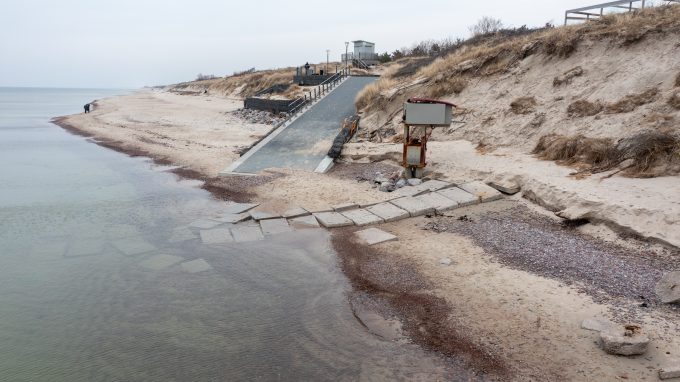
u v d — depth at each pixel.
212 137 27.69
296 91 38.94
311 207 12.85
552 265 8.44
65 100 103.00
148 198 14.55
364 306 7.65
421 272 8.69
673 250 8.12
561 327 6.56
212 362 6.22
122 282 8.68
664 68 13.52
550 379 5.59
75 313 7.57
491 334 6.58
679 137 10.89
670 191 9.47
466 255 9.27
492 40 27.22
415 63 32.72
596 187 10.60
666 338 6.04
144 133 30.05
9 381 5.86
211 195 14.76
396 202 12.58
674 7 16.64
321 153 19.14
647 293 7.17
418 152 14.20
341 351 6.42
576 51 16.70
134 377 5.92
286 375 5.91
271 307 7.70
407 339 6.65
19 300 8.02
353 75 38.56
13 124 39.25
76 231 11.56
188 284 8.57
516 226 10.45
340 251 9.91
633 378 5.44
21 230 11.66
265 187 15.15
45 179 17.41
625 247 8.66
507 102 17.58
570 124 14.39
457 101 19.88
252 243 10.53
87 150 24.38
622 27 15.84
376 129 21.64
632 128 12.42
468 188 12.90
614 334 5.98
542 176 12.04
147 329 7.06
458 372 5.86
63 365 6.19
